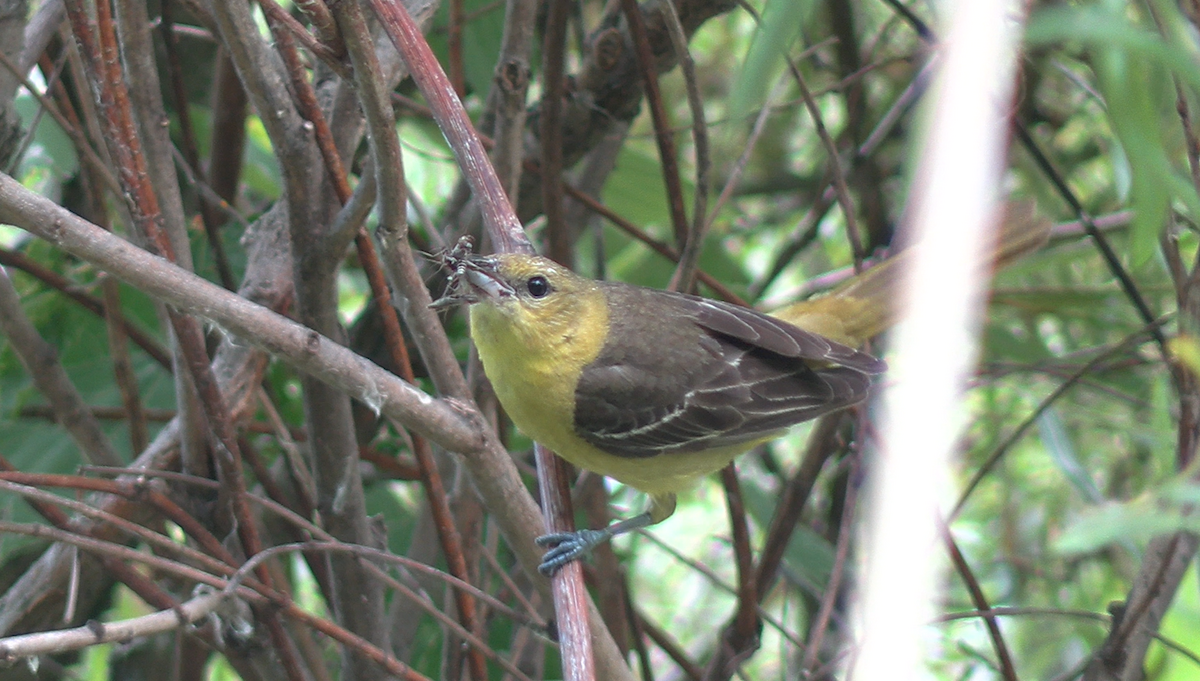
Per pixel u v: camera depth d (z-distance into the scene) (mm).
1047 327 12781
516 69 7598
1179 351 4266
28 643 4684
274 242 7555
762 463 11883
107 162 7320
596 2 13148
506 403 7449
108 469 6375
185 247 6414
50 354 7070
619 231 12820
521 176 9820
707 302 8172
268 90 5977
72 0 5473
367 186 5766
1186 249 9539
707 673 8219
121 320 7480
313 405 6750
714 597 12242
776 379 7891
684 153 13680
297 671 6363
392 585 6746
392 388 5258
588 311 7523
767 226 14102
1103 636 9617
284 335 4898
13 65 6617
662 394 7465
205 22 6867
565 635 5945
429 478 6738
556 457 7410
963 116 2756
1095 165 11852
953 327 2787
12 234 9828
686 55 6730
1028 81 9695
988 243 7629
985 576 10820
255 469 7371
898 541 2842
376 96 5102
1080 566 10320
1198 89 3682
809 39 11523
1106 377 10508
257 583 6023
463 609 6934
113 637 5004
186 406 6738
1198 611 6906
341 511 7098
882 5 11758
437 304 7039
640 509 10961
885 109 12461
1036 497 10812
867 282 8633
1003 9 2773
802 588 9797
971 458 11102
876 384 8773
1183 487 3172
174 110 10594
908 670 2785
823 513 11344
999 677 9805
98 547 5520
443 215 10398
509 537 6223
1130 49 3191
